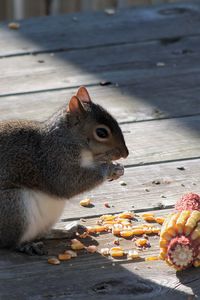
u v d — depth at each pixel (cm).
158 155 1091
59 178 906
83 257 860
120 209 966
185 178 1037
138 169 1056
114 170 941
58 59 1374
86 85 1289
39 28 1486
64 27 1491
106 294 790
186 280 813
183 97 1250
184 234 825
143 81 1300
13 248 878
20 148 894
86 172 921
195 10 1567
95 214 956
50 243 896
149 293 791
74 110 926
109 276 823
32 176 892
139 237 901
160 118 1188
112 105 1224
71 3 1697
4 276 823
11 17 1683
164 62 1364
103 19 1526
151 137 1135
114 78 1310
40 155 898
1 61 1365
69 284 808
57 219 912
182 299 782
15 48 1409
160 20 1521
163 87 1281
